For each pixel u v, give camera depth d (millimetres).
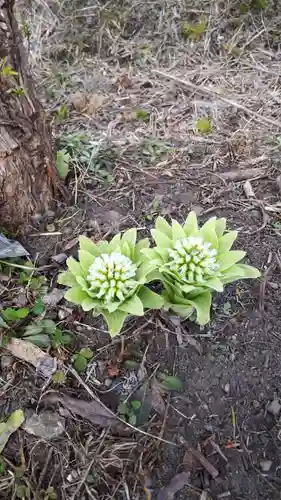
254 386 344
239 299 377
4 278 383
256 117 538
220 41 644
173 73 612
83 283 318
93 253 341
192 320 365
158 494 308
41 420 322
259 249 407
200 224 421
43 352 341
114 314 319
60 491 302
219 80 597
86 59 641
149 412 331
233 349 356
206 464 318
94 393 335
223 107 554
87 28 661
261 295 379
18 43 385
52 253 403
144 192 450
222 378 346
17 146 384
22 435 317
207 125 510
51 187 424
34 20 663
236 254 324
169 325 362
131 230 347
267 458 323
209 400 339
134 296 320
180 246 318
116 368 344
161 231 345
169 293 339
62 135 508
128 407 332
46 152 410
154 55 640
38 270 389
